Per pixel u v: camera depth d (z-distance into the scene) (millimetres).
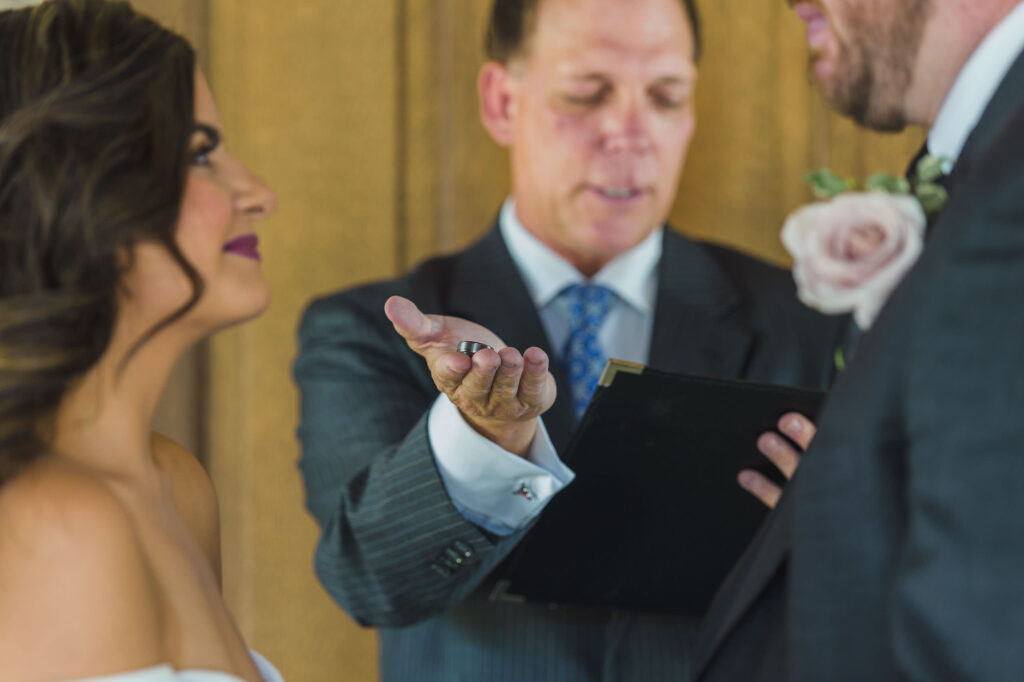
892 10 1375
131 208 1031
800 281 1120
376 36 3297
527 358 1294
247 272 1152
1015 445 896
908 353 991
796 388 1508
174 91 1088
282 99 3281
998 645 879
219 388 3236
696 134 3270
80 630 937
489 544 1611
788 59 3291
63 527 959
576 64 2383
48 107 1028
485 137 3293
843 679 1011
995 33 1312
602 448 1568
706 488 1632
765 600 1195
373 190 3293
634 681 1932
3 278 1026
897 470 1013
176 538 1111
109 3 1123
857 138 3295
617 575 1762
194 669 1030
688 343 2170
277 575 3182
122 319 1081
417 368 2115
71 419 1066
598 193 2314
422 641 1999
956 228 953
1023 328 908
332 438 2074
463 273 2295
